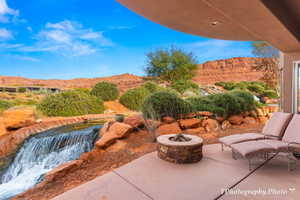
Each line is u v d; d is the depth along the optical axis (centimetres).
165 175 306
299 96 584
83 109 915
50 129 693
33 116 722
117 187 271
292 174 303
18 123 648
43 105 832
